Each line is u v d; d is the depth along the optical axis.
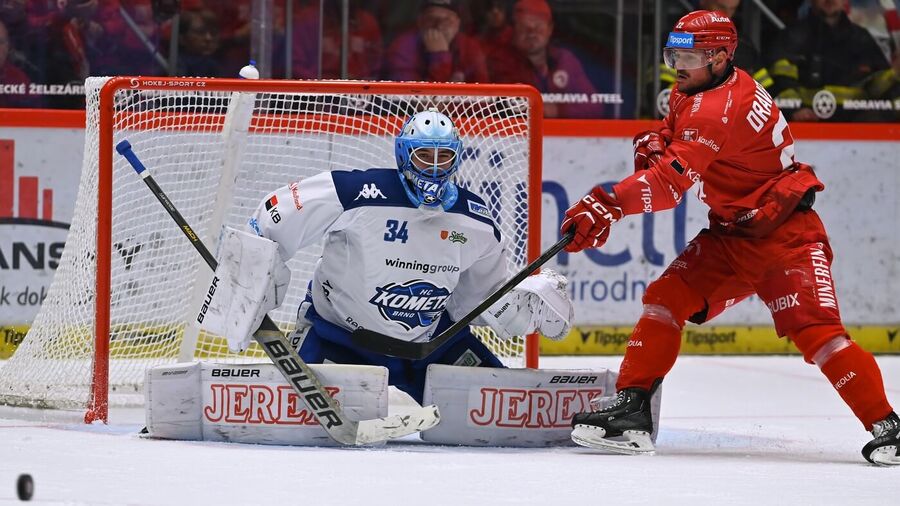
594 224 14.48
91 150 17.39
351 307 15.15
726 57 14.74
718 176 14.70
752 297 27.52
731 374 24.30
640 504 10.82
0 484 11.12
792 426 18.06
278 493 10.90
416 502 10.60
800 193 14.51
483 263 15.45
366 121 21.48
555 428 15.10
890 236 27.67
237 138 19.62
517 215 21.45
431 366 14.76
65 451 13.33
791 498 11.30
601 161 26.72
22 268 24.92
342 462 12.88
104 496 10.57
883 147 27.58
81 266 17.69
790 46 27.80
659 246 26.91
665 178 14.36
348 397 14.39
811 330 14.26
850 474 13.08
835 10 27.78
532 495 11.15
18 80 25.66
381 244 14.71
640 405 14.65
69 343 18.08
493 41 26.97
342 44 26.52
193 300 19.88
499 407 14.88
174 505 10.23
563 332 15.91
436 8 26.67
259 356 22.36
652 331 14.86
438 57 26.83
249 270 14.14
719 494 11.45
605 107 27.38
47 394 17.67
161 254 21.77
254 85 16.69
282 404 14.32
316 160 21.67
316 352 15.45
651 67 27.36
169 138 21.69
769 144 14.60
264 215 14.45
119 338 21.30
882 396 14.05
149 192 21.59
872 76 28.05
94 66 25.86
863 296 27.64
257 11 25.88
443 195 14.86
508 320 15.69
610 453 14.62
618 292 26.81
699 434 17.03
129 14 25.86
